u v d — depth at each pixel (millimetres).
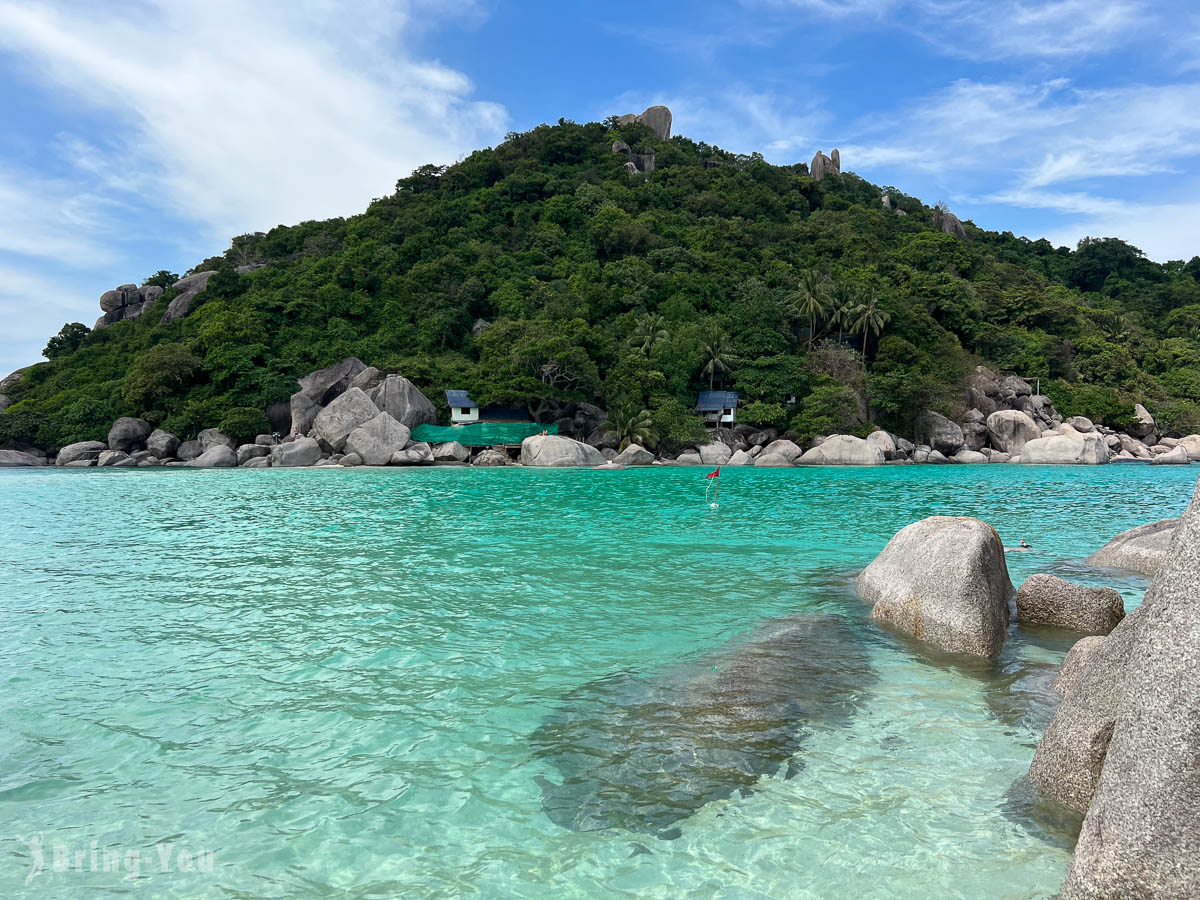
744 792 4484
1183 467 44219
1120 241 102250
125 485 29297
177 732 5336
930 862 3738
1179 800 3010
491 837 4023
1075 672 5816
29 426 50062
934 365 60938
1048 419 59781
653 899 3463
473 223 82375
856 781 4602
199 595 9508
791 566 11383
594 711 5730
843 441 48906
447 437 50406
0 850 3863
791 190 104188
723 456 50312
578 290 67688
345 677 6473
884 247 85375
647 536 14469
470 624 8148
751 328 62750
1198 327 81812
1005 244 110188
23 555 12570
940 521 8781
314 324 60938
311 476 35219
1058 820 4086
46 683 6312
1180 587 3420
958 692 6113
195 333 59875
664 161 107250
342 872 3695
